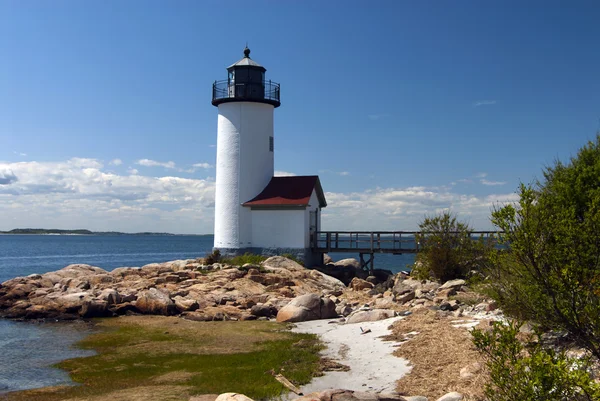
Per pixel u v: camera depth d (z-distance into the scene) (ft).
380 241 119.24
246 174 125.70
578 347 34.06
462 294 67.82
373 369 44.27
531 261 27.55
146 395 41.47
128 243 580.30
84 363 52.85
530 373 23.39
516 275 33.45
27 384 46.16
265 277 98.48
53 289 95.30
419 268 85.40
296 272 105.50
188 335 64.59
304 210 120.37
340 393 32.83
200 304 83.35
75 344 61.67
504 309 40.11
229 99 126.72
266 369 47.21
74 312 81.00
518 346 25.09
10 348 59.77
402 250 116.98
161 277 100.48
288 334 63.16
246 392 40.86
